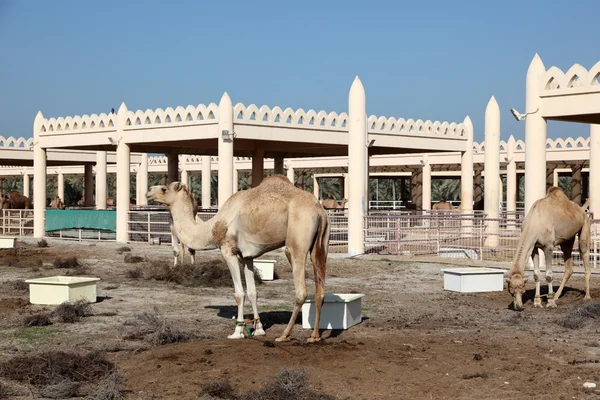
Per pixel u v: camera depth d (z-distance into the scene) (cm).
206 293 1492
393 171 4700
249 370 820
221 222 1004
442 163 4009
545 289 1538
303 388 749
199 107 2461
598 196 2698
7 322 1148
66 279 1373
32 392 763
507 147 3884
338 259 2155
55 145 2998
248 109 2422
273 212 964
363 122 2236
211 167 4738
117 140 2748
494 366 849
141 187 4359
